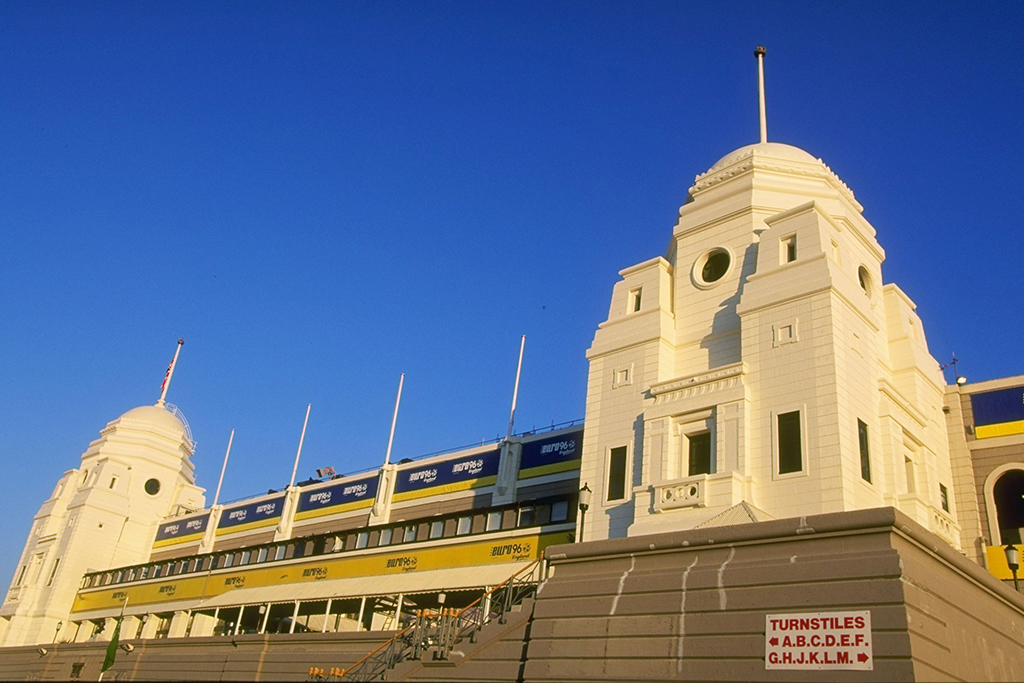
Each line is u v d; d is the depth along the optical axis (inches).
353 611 2203.5
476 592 1792.6
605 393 1647.4
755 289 1488.7
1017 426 1540.4
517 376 2402.8
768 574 915.4
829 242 1486.2
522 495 2059.5
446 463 2351.1
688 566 1002.7
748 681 864.3
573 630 1040.2
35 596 3181.6
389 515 2411.4
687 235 1749.5
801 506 1243.2
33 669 2642.7
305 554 2315.5
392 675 1223.5
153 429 3540.8
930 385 1619.1
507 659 1102.4
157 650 2162.9
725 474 1309.1
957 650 863.1
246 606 2281.0
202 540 3031.5
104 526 3248.0
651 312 1660.9
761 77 1972.2
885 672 786.8
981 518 1514.5
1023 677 988.6
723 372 1425.9
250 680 1754.4
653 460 1448.1
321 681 1344.7
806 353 1348.4
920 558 895.7
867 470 1307.8
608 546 1089.4
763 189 1691.7
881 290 1694.1
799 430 1302.9
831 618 842.8
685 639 935.0
